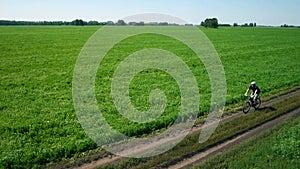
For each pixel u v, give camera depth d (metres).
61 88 26.95
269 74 34.91
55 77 31.39
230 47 65.75
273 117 20.52
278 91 27.52
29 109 20.70
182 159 14.48
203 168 13.29
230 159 14.01
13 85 27.64
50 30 104.50
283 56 53.38
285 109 22.03
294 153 14.39
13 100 22.88
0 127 17.38
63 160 14.27
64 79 30.58
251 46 69.12
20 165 13.53
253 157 14.16
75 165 13.95
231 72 35.75
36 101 22.73
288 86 29.55
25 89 26.31
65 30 104.75
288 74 35.03
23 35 81.88
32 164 13.75
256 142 15.89
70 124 18.25
